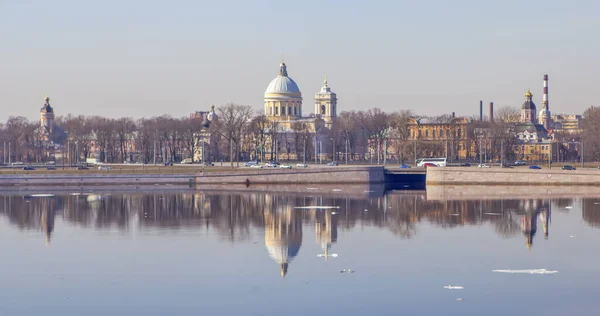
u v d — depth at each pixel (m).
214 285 139.25
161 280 143.00
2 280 143.50
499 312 122.81
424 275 144.62
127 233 193.12
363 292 133.88
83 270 151.00
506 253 163.62
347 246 172.88
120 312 124.94
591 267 150.00
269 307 126.31
